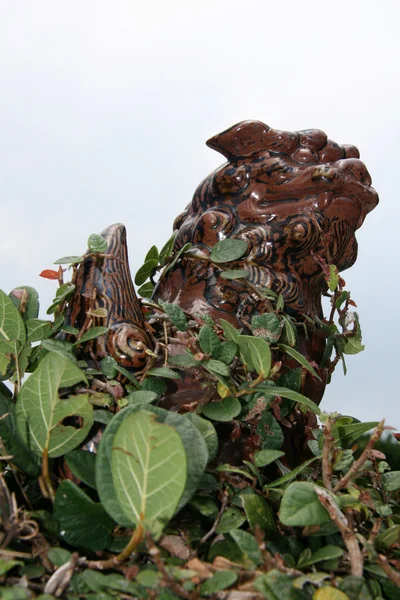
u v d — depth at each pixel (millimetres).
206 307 1772
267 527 1242
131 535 1216
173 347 1634
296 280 1849
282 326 1697
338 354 1906
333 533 1309
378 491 1511
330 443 1299
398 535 1256
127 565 1146
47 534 1211
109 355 1473
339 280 1827
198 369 1552
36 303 1678
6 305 1483
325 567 1193
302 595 1049
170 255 1998
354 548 1121
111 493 1083
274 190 1866
